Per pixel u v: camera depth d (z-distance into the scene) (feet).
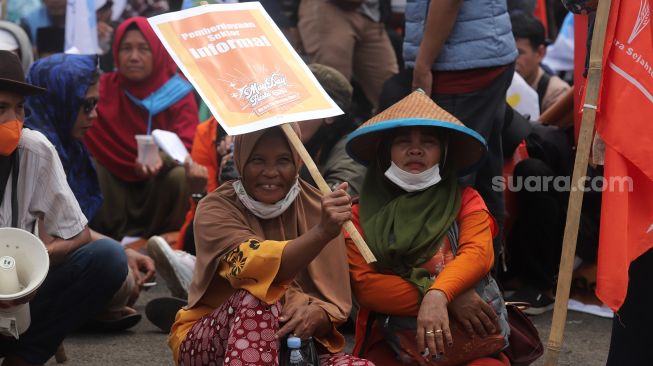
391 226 13.67
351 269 13.71
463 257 13.29
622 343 13.32
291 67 12.85
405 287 13.37
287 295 12.91
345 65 26.21
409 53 18.53
